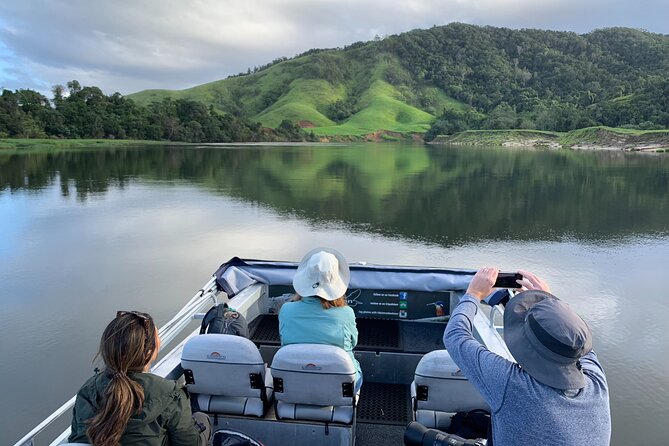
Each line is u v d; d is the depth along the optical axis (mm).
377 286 5254
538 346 1824
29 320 8680
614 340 8258
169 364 3596
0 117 101438
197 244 15023
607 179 39156
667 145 103375
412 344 4766
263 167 49531
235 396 3404
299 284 3494
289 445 3414
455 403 3234
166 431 2281
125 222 18781
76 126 116625
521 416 1849
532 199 27609
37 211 21297
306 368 3141
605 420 1879
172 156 68125
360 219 20328
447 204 25219
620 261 13812
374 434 3895
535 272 12617
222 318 3973
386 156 73812
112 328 2162
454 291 5230
